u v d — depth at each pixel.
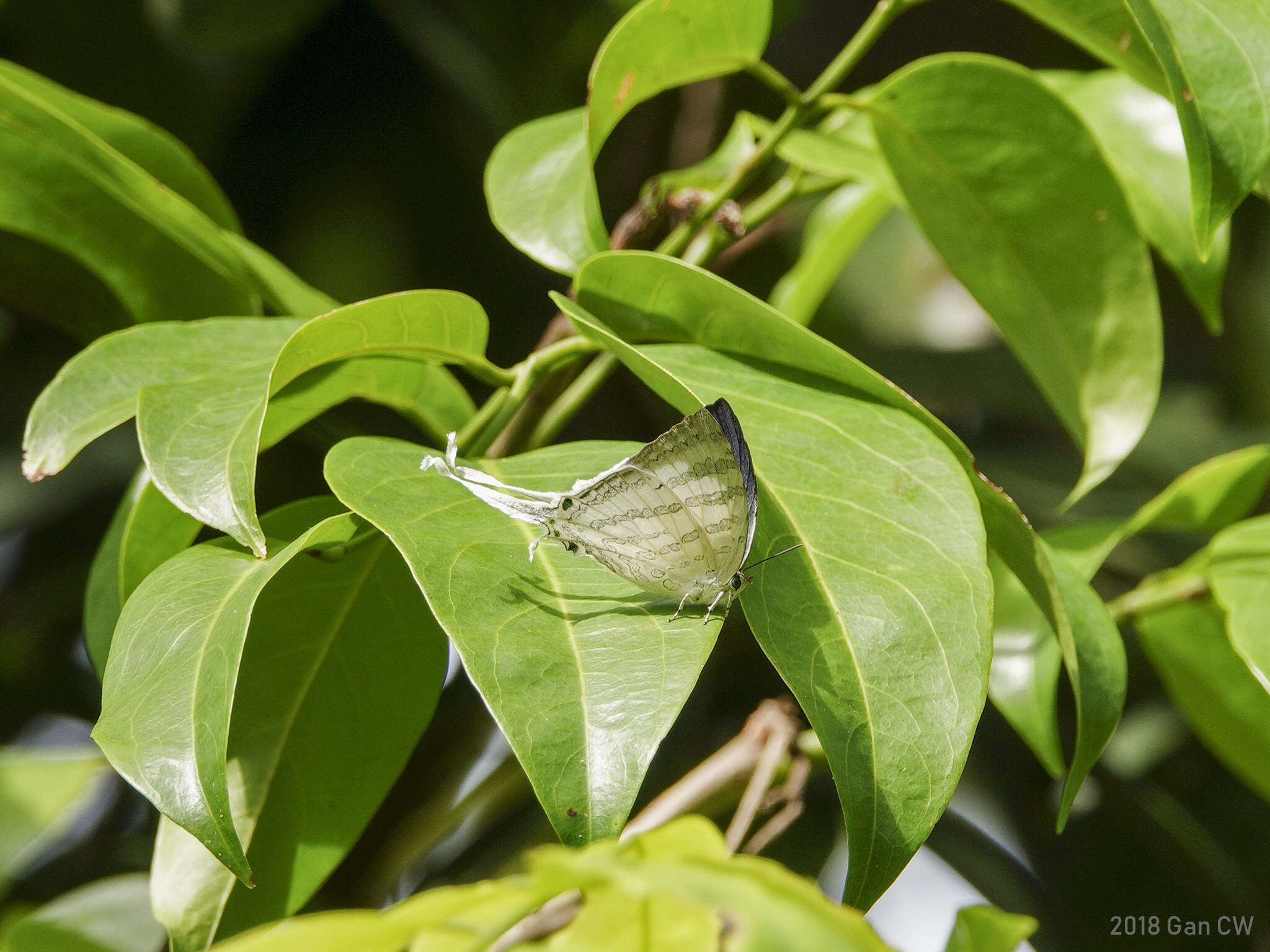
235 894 0.77
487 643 0.73
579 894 0.76
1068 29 0.79
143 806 0.89
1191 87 0.75
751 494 0.75
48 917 0.82
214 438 0.75
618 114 0.79
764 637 0.74
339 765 0.78
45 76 0.88
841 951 0.70
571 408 0.81
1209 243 0.75
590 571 0.75
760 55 0.80
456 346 0.78
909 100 0.81
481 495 0.75
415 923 0.70
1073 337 0.82
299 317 0.81
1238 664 0.83
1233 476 0.83
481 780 0.85
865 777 0.73
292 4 0.87
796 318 0.88
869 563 0.75
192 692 0.74
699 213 0.81
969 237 0.82
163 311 0.82
